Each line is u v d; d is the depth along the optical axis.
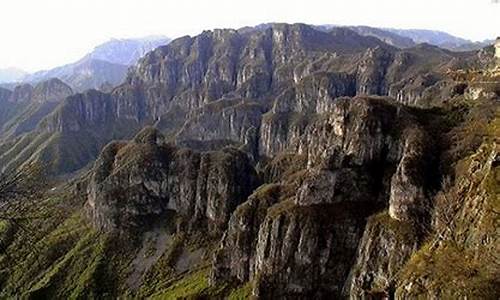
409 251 133.12
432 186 140.50
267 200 198.38
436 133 160.50
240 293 182.00
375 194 167.25
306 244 163.88
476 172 105.75
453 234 95.88
